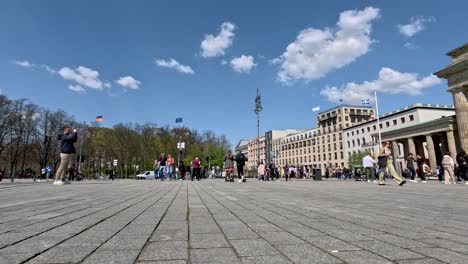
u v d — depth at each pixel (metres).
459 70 48.69
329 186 15.22
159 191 10.34
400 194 9.56
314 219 4.38
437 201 7.20
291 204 6.37
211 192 10.06
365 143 92.62
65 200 6.80
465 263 2.24
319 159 117.31
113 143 75.25
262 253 2.53
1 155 58.25
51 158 61.62
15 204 5.93
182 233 3.33
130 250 2.58
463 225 3.90
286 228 3.66
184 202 6.67
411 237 3.16
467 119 47.78
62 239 2.96
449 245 2.81
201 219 4.33
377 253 2.53
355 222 4.12
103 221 4.05
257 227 3.72
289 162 135.75
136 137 78.75
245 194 9.20
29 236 3.08
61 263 2.20
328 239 3.07
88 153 68.44
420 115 74.81
